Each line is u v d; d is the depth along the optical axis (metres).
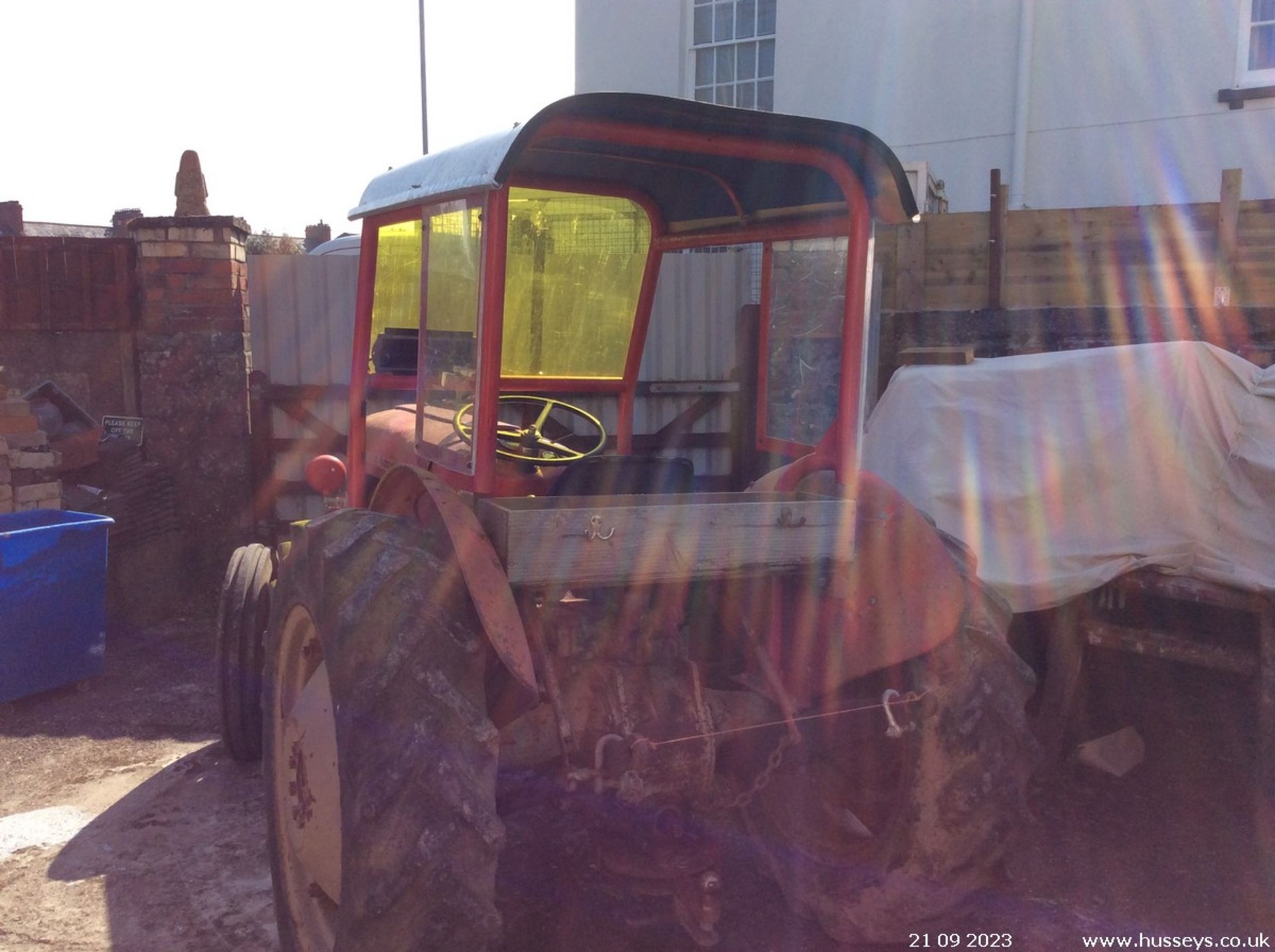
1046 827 3.62
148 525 6.41
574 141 2.89
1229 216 4.65
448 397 2.74
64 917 3.12
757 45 9.03
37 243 6.54
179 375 6.62
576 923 3.06
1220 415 3.71
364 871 2.02
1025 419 4.08
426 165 2.86
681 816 2.49
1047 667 3.98
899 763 2.67
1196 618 3.87
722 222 3.28
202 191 6.86
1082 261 5.08
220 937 3.02
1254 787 3.69
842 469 2.63
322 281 6.89
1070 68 7.58
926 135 8.17
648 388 7.01
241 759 4.24
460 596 2.24
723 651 2.85
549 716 2.42
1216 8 7.00
